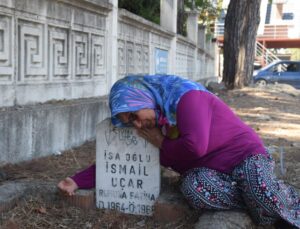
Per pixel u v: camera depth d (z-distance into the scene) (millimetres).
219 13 25641
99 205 3779
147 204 3693
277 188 3229
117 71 8289
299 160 5504
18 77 5293
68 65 6449
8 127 4730
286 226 3373
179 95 3238
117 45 8219
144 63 10320
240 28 14898
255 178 3215
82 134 6328
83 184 3844
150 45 10781
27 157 5074
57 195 3939
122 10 8266
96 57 7359
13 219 3553
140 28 9773
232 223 3252
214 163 3354
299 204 3416
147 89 3328
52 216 3668
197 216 3541
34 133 5184
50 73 5988
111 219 3619
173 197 3680
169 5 13281
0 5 4852
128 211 3732
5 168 4648
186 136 3152
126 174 3699
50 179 4508
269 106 11617
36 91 5680
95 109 6703
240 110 10750
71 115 5980
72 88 6617
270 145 6539
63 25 6207
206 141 3158
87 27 6945
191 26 18562
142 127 3404
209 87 15312
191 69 18062
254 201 3246
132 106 3252
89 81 7160
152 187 3672
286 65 23078
